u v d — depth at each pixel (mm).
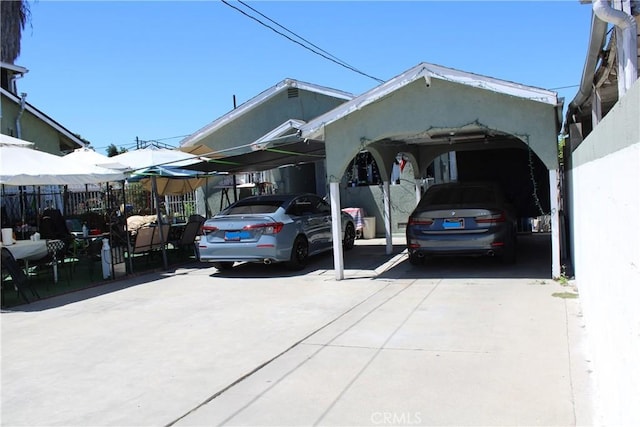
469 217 9148
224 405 4258
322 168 17172
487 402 4008
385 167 12023
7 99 16344
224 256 10055
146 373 5047
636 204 2396
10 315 7730
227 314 7234
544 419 3693
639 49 5277
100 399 4480
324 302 7637
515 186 15125
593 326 4590
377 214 16484
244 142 18219
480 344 5312
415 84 8539
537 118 7918
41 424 4047
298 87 17141
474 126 8258
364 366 4918
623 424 2770
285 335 6078
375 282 8891
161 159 12023
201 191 19578
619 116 2867
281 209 10422
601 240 3906
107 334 6496
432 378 4527
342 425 3801
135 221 17328
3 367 5383
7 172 8766
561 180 12258
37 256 9906
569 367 4586
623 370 2770
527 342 5289
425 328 5996
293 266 10328
